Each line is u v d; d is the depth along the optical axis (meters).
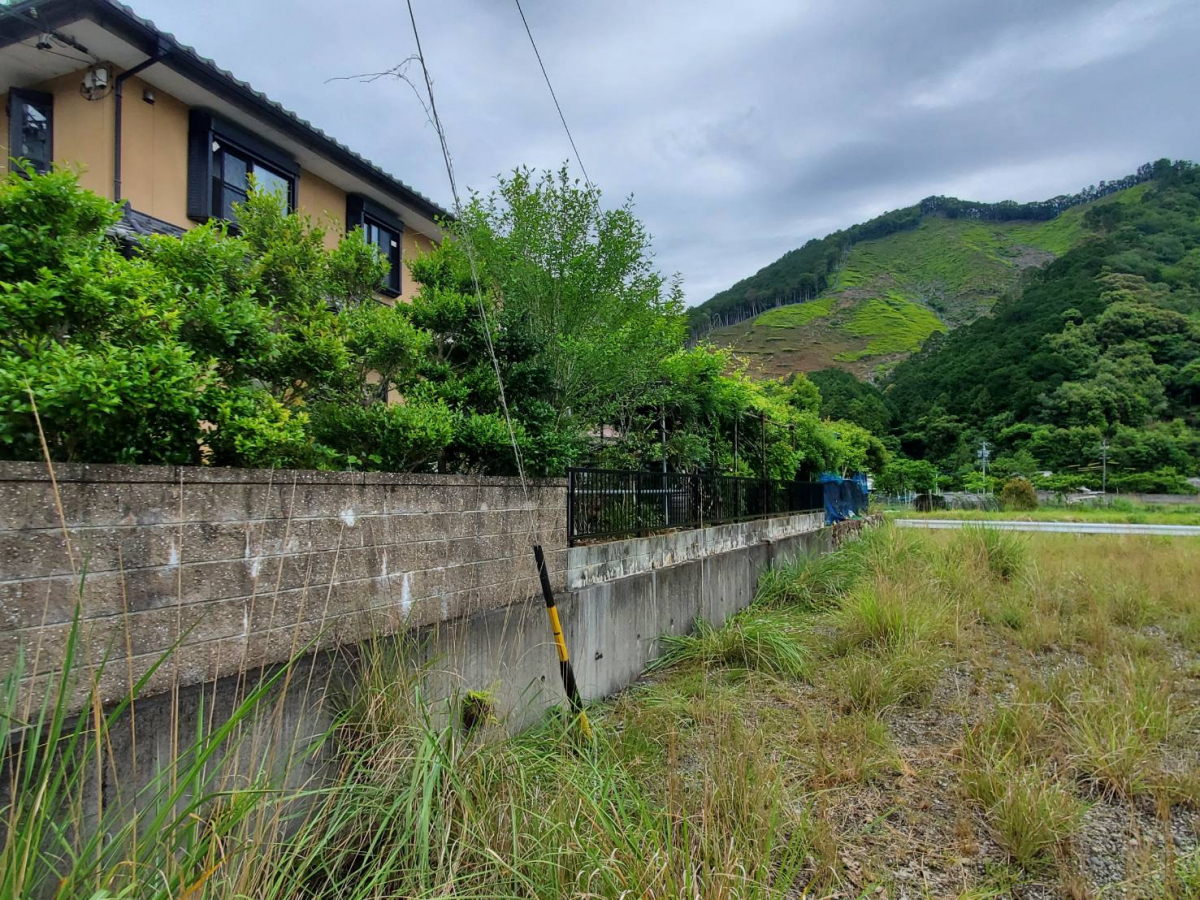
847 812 2.95
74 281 2.23
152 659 2.03
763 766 2.89
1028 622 6.30
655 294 5.67
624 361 5.47
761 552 8.23
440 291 5.10
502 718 3.15
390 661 2.74
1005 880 2.47
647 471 5.67
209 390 2.47
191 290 2.75
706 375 7.85
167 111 6.62
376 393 4.16
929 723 4.06
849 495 14.77
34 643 1.75
